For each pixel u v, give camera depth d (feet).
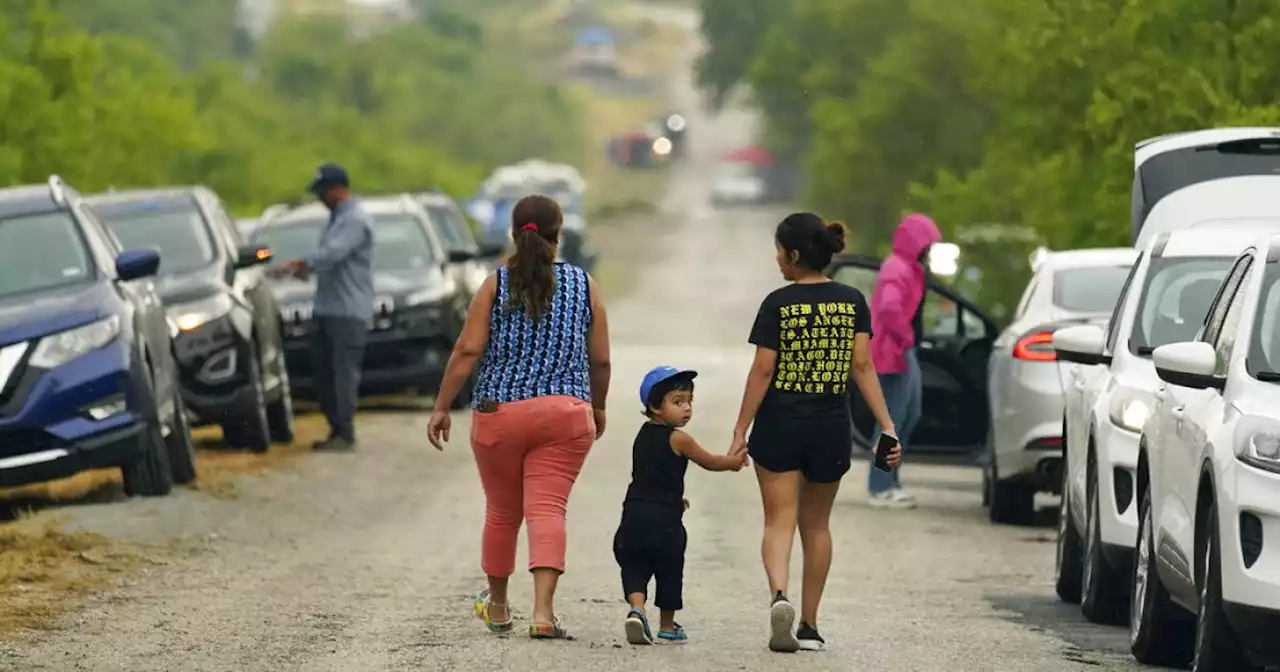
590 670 81.97
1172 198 137.90
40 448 133.59
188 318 171.22
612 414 219.82
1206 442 79.66
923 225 153.79
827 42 505.66
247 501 144.46
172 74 546.67
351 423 182.91
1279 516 73.97
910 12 439.63
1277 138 138.41
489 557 91.50
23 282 140.67
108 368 136.05
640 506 89.30
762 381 88.74
